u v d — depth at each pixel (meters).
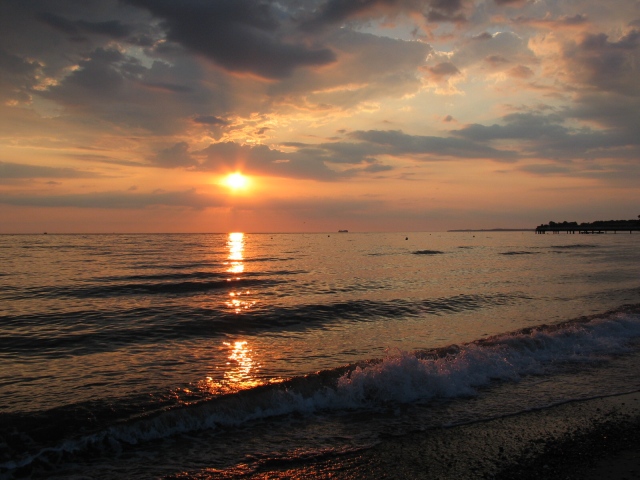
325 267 38.03
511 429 6.64
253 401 7.41
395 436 6.44
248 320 14.95
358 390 8.03
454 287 24.34
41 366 9.73
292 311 16.55
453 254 59.44
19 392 8.00
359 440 6.32
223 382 8.69
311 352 11.09
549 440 6.25
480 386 8.57
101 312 16.23
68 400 7.60
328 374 8.45
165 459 5.77
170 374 9.19
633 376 9.14
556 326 12.76
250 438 6.40
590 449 5.97
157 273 30.66
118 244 90.75
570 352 10.80
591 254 54.97
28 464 5.59
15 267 35.12
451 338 12.66
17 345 11.57
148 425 6.53
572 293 21.56
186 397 7.82
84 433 6.38
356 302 18.52
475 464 5.57
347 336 12.91
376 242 116.81
